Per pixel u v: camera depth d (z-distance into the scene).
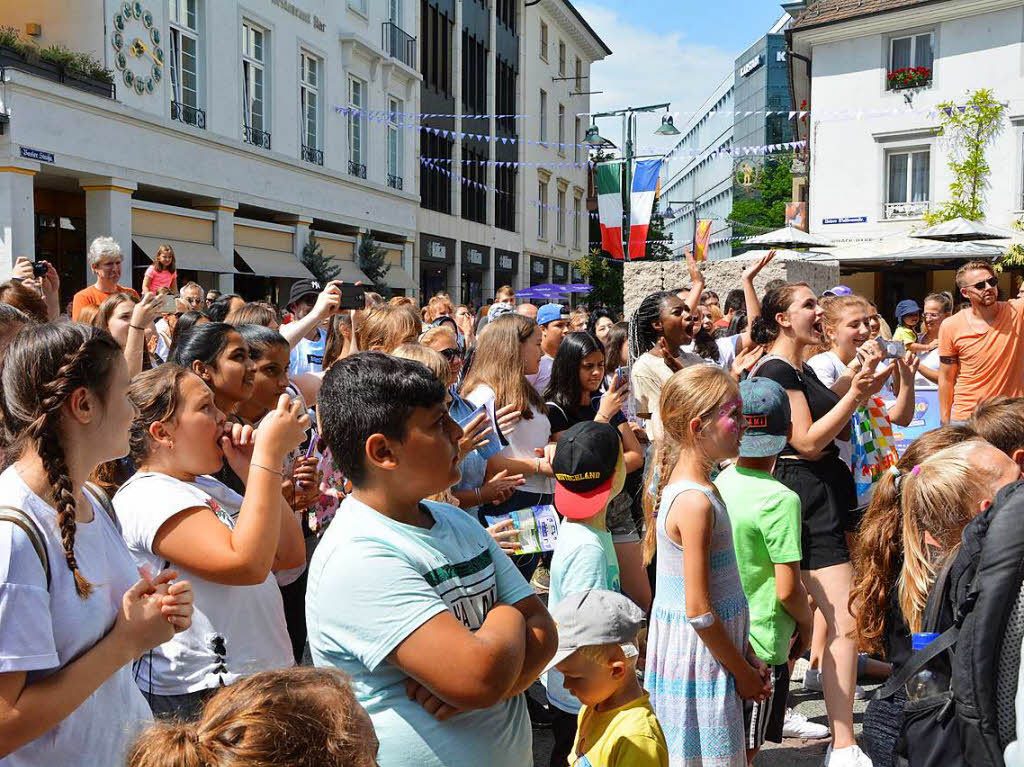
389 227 26.34
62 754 1.94
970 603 2.24
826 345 5.23
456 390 5.46
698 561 2.97
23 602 1.83
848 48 26.23
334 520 2.06
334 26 23.09
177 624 2.05
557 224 43.75
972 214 24.20
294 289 7.68
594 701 2.57
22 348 1.98
